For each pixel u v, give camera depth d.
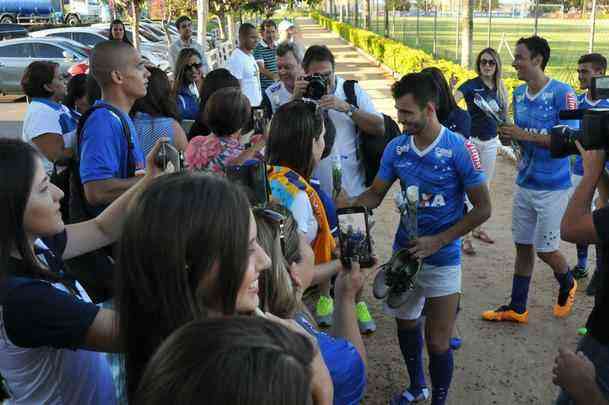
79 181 3.36
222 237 1.37
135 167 3.24
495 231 6.69
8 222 1.64
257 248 1.57
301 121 2.78
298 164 2.81
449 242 3.12
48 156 4.66
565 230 2.33
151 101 4.17
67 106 5.42
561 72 16.31
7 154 1.67
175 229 1.35
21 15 36.44
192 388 0.91
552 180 4.33
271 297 1.83
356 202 3.45
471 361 4.20
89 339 1.62
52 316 1.59
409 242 3.10
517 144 4.46
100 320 1.62
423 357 4.27
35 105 4.70
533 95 4.57
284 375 0.93
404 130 3.16
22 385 1.70
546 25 35.00
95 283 2.91
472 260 5.94
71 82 5.38
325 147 3.42
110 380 1.93
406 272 3.03
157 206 1.37
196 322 1.01
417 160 3.19
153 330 1.42
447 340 3.32
